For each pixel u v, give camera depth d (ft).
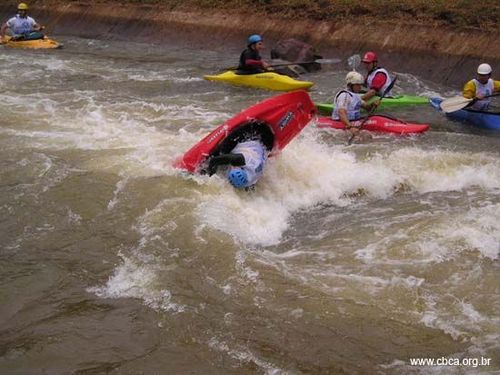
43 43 53.16
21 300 14.69
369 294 14.90
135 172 21.84
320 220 19.38
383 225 18.66
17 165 22.59
